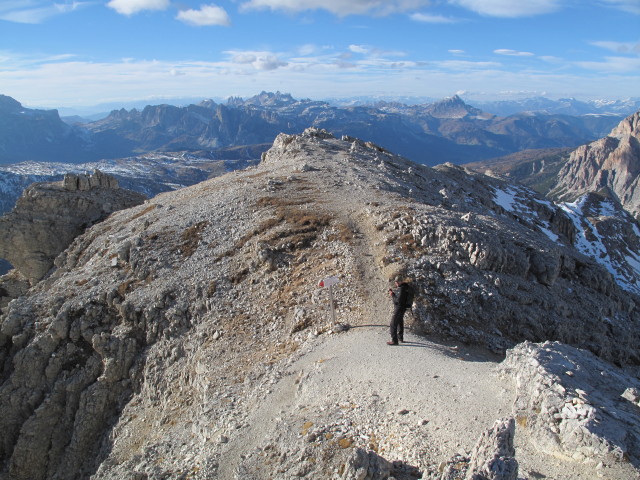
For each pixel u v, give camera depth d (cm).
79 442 3256
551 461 1303
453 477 1178
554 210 11194
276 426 1822
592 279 4491
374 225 4069
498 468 1053
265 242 3969
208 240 4362
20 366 3678
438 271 3378
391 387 1877
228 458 1788
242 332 3064
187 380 2972
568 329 3466
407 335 2569
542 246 4275
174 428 2519
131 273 4219
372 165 7125
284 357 2577
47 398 3516
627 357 3775
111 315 3869
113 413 3328
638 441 1273
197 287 3688
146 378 3269
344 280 3238
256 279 3612
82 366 3641
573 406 1400
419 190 6294
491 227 4428
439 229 3734
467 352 2597
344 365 2188
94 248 5284
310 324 2842
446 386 1823
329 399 1908
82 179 7281
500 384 1781
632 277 10981
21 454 3369
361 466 1257
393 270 3300
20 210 6775
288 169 6538
